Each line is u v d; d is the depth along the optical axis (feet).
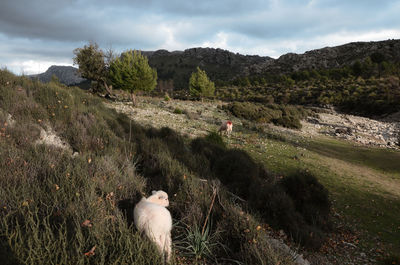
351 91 203.72
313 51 553.64
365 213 24.82
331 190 30.53
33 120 22.86
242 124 78.43
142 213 9.83
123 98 112.47
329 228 20.42
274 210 18.45
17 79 31.24
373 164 47.80
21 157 14.23
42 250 7.94
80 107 32.81
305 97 220.64
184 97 230.48
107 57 110.22
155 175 19.51
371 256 16.98
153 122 58.54
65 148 20.51
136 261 8.13
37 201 10.50
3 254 7.33
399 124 122.21
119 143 24.93
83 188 12.31
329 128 99.25
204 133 54.54
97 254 8.46
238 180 23.79
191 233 12.09
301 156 45.60
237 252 12.05
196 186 17.03
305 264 13.01
